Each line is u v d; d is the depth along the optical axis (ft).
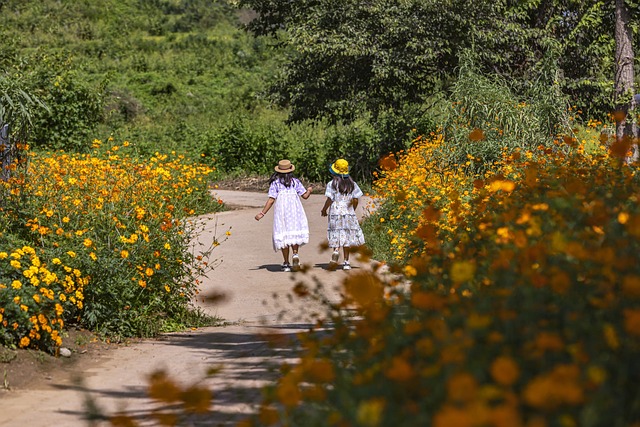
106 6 267.18
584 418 9.39
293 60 127.24
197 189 95.14
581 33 115.34
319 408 13.98
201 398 11.27
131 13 268.41
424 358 12.73
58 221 39.96
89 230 38.70
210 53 237.04
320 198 110.73
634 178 27.63
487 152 76.59
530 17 119.03
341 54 110.42
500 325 12.66
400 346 13.61
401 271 18.30
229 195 120.26
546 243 15.74
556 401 9.39
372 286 15.30
